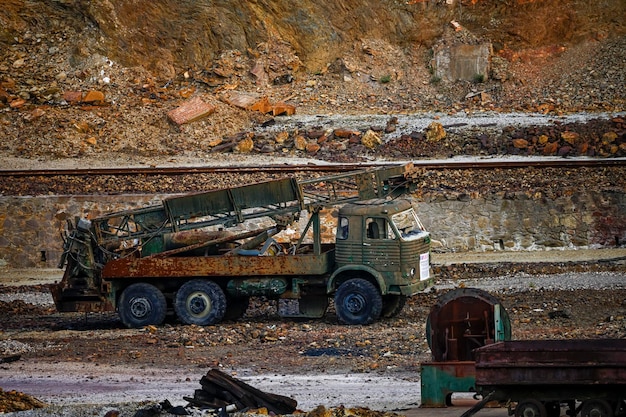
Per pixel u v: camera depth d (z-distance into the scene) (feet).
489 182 169.48
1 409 83.71
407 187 127.75
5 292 150.92
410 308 132.26
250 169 180.45
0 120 214.07
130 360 109.19
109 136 209.97
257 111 219.82
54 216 166.20
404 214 125.08
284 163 192.85
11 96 222.89
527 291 135.13
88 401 90.84
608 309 123.65
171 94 228.63
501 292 135.33
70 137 208.44
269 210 128.26
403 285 122.31
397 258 122.52
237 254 128.77
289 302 130.31
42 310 141.28
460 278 145.48
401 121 211.20
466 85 232.12
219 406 80.18
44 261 165.78
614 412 71.77
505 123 203.82
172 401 89.35
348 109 227.20
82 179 179.32
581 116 207.21
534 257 155.94
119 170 181.47
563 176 171.53
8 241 165.99
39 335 123.85
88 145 207.21
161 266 126.31
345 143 201.46
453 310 86.48
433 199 163.22
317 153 199.82
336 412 77.56
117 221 148.36
